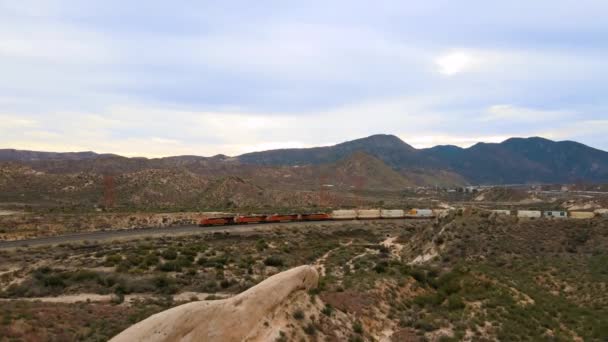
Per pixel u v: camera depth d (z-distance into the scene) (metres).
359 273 44.44
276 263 57.06
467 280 43.94
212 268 50.97
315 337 26.44
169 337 19.05
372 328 31.47
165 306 34.66
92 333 24.98
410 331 31.86
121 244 65.69
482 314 35.03
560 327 34.28
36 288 40.41
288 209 131.75
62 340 23.19
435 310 36.78
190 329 20.03
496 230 73.38
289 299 28.16
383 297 36.66
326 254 69.50
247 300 24.41
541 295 43.41
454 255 66.56
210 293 41.94
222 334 21.31
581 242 68.12
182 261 52.25
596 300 42.28
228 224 91.00
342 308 31.75
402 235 97.56
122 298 37.56
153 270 48.47
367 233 99.44
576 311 38.31
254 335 23.27
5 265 50.72
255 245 70.38
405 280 41.97
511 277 51.16
